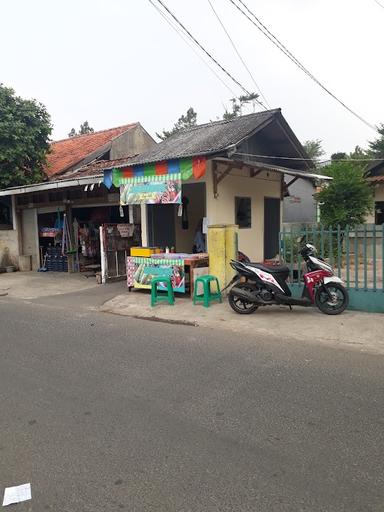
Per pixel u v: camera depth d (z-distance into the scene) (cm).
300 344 571
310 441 329
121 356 541
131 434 349
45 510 265
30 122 1527
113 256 1159
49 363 525
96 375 480
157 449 325
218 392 424
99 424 367
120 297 927
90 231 1369
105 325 705
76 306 875
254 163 978
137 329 673
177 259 884
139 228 1213
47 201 1453
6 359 545
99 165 1494
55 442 340
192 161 888
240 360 514
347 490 271
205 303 793
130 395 424
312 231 760
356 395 408
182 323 702
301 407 386
